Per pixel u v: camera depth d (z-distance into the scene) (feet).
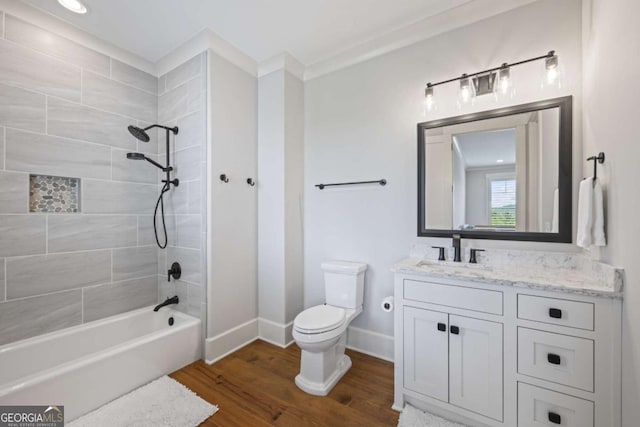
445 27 6.33
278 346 7.82
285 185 7.88
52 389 4.66
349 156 7.74
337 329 5.82
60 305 6.34
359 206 7.57
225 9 6.02
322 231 8.23
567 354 3.98
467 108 6.13
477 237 5.97
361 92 7.55
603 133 4.15
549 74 5.04
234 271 7.63
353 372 6.49
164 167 8.05
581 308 3.88
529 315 4.23
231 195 7.55
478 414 4.61
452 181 6.23
